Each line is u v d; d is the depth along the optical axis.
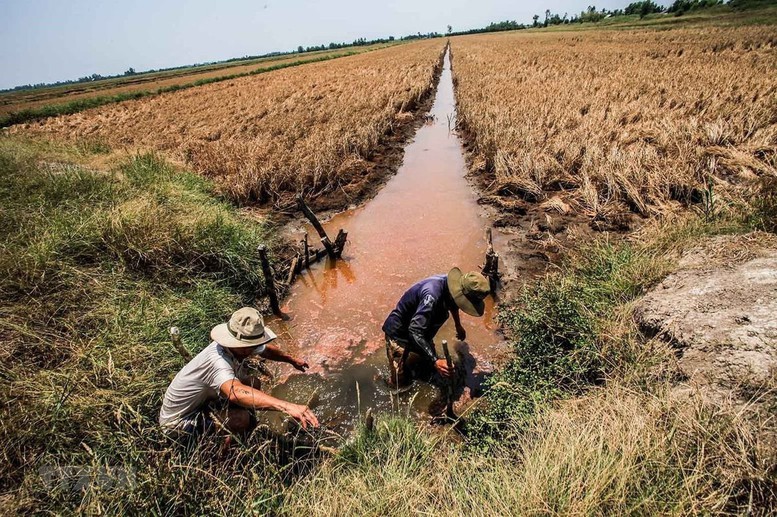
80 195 6.41
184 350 3.54
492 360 4.55
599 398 3.16
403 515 2.56
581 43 45.69
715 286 3.80
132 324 4.38
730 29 40.97
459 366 4.50
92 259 5.16
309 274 6.65
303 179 9.62
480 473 2.88
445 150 13.42
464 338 4.69
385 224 8.27
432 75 29.88
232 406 3.28
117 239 5.32
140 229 5.49
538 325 4.25
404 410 4.05
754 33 34.75
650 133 10.33
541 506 2.34
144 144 13.36
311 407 4.13
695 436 2.50
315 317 5.58
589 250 6.12
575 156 9.17
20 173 7.05
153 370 3.86
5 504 2.57
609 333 3.88
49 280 4.53
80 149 10.84
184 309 4.90
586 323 4.04
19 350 3.78
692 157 8.12
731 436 2.47
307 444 3.58
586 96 15.48
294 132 13.36
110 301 4.58
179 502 2.56
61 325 4.14
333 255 6.92
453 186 10.15
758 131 9.12
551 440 2.77
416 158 12.73
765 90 12.77
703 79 16.28
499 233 7.52
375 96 19.67
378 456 3.11
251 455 3.18
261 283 6.05
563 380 3.79
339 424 3.93
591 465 2.42
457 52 51.94
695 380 3.04
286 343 5.10
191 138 13.88
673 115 11.37
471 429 3.56
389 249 7.25
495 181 9.52
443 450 3.50
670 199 7.37
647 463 2.41
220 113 19.50
